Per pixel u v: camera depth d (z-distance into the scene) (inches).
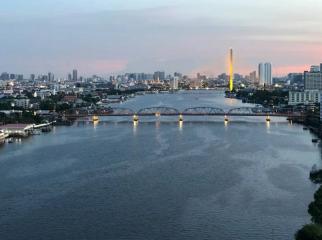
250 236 6894.7
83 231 7121.1
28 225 7357.3
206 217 7603.4
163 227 7229.3
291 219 7490.2
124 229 7175.2
